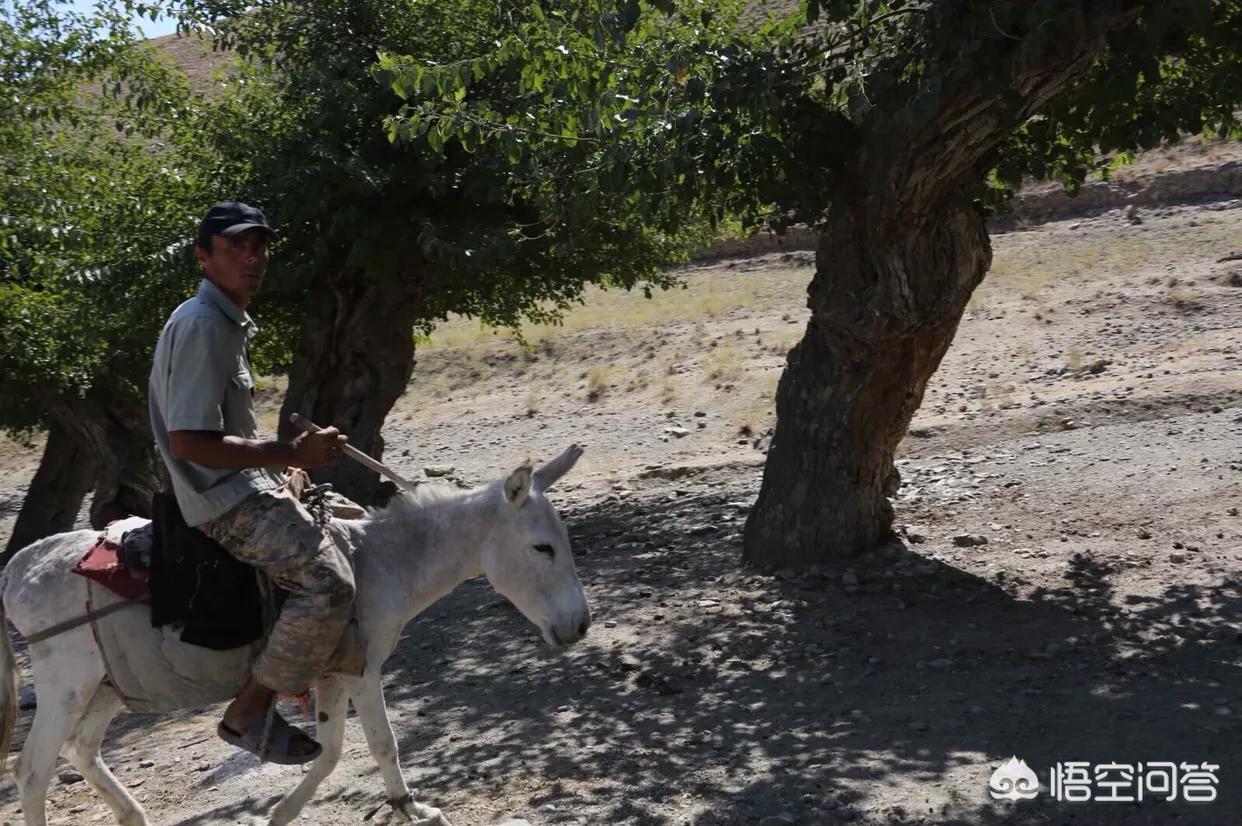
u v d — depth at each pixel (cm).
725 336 2630
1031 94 830
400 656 908
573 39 895
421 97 1034
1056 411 1495
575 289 1703
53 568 510
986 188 940
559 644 509
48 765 497
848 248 944
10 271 1529
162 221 1382
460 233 1341
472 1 1402
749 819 550
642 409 2223
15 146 1556
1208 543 960
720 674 774
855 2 793
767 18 1059
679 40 937
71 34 1555
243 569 494
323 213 1387
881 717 673
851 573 938
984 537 1032
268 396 3016
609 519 1379
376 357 1552
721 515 1290
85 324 1409
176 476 475
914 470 1349
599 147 976
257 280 477
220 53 1530
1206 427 1320
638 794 591
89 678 499
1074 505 1103
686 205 976
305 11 1445
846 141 923
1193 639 759
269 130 1410
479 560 524
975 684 716
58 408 1686
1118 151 988
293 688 486
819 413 979
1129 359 1881
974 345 2164
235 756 716
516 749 674
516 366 2783
